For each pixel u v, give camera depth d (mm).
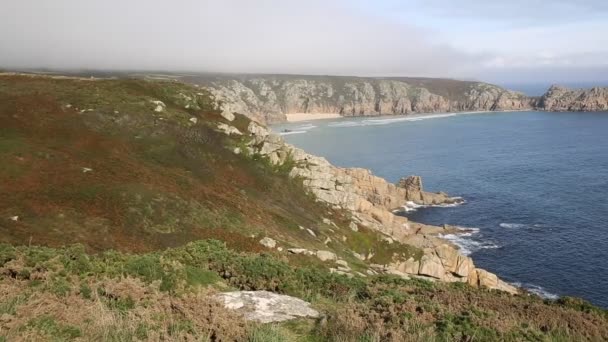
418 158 159750
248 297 14602
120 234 32688
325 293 18281
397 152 173125
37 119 49750
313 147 187875
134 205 36844
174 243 34500
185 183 45594
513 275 62094
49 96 57562
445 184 118438
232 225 40719
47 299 11594
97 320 10617
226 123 69500
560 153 161750
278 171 64000
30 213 30969
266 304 14180
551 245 72688
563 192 105938
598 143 181125
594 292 56719
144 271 15312
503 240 75438
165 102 69312
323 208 61625
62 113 53469
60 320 10523
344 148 184625
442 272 54875
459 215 90250
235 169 58219
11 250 15266
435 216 89812
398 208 94625
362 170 97250
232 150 62344
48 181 36094
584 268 63688
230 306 13727
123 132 54188
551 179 120250
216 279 17266
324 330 12375
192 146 57625
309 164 68375
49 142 44969
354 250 54688
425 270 54562
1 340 9062
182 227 37062
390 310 13492
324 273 20375
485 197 103812
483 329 12984
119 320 10781
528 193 106062
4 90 56562
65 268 14672
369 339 11484
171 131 58719
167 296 13289
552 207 94000
